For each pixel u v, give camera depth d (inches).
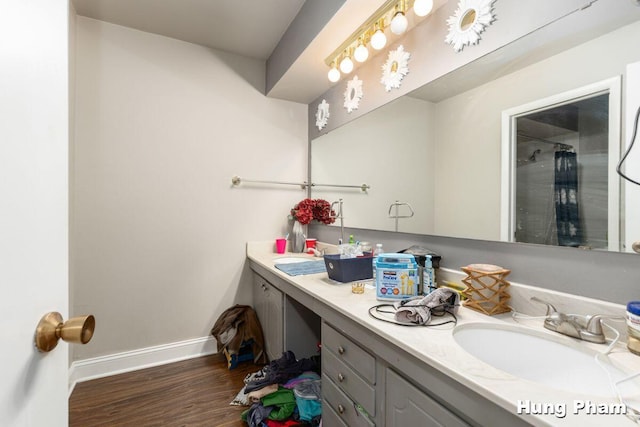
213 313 90.7
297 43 74.7
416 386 31.9
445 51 54.2
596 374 28.8
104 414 62.7
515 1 43.4
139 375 77.5
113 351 78.7
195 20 77.3
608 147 33.7
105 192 77.2
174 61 85.3
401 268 45.7
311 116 102.9
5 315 14.9
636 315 28.6
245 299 94.7
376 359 37.8
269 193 98.3
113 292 78.6
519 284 41.5
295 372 66.0
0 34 14.6
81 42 74.6
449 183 53.1
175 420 61.1
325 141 94.2
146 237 82.0
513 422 22.1
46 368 19.0
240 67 94.3
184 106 86.4
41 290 18.3
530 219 41.0
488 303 41.2
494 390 23.0
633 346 28.7
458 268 51.4
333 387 47.2
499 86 45.4
